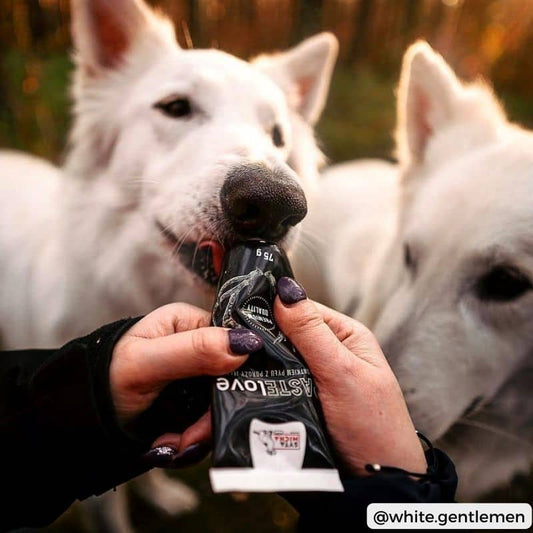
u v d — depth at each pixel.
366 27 1.54
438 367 0.44
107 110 0.52
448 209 0.46
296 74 0.58
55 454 0.30
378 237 0.63
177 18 1.02
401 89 0.56
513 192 0.44
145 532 0.66
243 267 0.31
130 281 0.51
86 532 0.64
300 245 0.57
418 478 0.30
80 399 0.29
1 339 0.66
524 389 0.48
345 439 0.30
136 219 0.49
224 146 0.43
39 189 0.69
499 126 0.53
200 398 0.31
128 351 0.29
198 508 0.69
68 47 1.25
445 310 0.45
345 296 0.64
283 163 0.42
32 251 0.61
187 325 0.32
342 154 1.19
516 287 0.43
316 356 0.30
